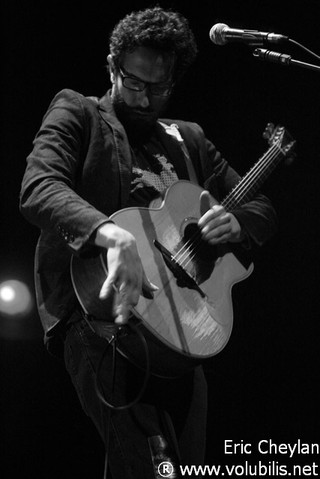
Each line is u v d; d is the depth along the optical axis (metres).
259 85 5.27
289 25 5.14
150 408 2.54
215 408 4.85
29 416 4.79
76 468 4.67
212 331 2.59
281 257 5.20
